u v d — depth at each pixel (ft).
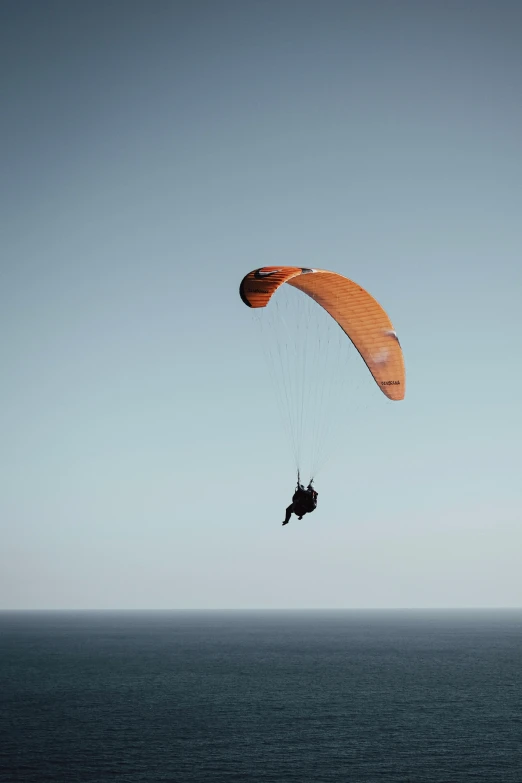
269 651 515.50
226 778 160.97
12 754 181.98
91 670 371.76
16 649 526.16
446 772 167.63
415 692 292.61
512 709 252.62
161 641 643.86
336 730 213.46
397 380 104.58
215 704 259.60
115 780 159.02
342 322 103.91
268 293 87.45
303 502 85.66
